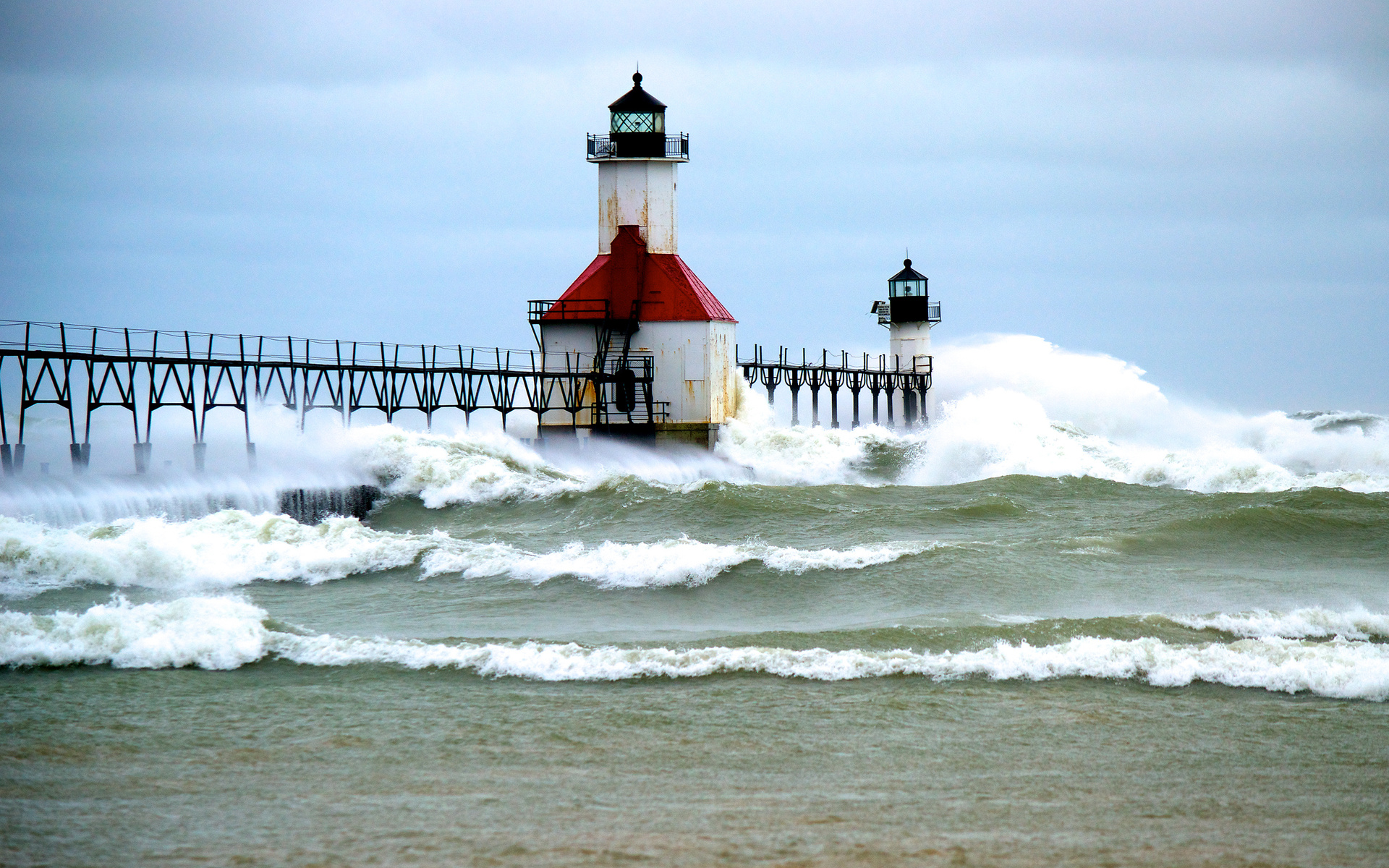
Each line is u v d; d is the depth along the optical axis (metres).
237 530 96.31
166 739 50.56
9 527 88.56
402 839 39.09
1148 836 39.62
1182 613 73.69
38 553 84.19
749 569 86.88
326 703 55.94
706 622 75.50
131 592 82.38
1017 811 42.03
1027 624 69.12
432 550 93.12
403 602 81.69
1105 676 59.62
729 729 52.06
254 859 37.41
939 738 50.84
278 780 45.31
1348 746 49.41
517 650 63.50
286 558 90.75
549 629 73.12
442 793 43.88
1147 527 104.38
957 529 114.00
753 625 74.25
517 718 53.72
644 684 59.25
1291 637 67.56
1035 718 53.44
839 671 60.56
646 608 79.75
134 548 86.06
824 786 44.88
